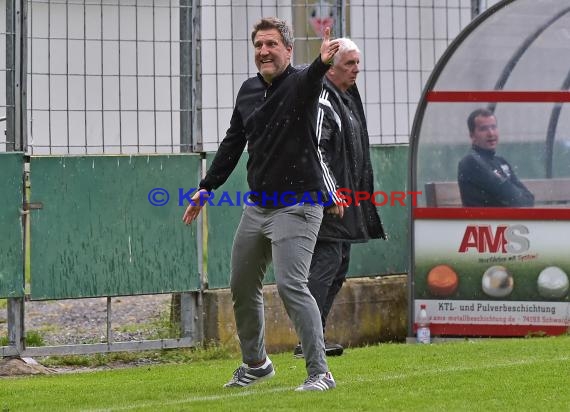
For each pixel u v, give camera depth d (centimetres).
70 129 3416
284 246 2464
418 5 4009
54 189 3350
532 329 3700
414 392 2512
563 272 3691
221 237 3562
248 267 2553
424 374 2798
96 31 3456
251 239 2525
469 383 2641
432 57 4047
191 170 3503
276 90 2453
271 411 2275
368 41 3972
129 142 3475
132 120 3484
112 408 2438
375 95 3994
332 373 2888
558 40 3716
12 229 3294
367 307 3825
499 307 3712
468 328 3725
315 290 3216
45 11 3419
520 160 3747
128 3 3488
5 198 3288
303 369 2997
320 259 3244
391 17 3947
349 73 3341
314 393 2472
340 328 3766
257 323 2612
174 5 3525
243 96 2520
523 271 3703
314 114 2461
